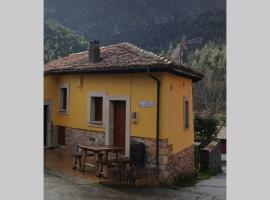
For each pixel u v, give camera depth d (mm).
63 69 14727
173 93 12711
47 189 9289
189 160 14688
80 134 14641
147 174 11266
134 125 12422
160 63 11398
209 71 30750
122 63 12500
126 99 12719
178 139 13141
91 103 14188
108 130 13328
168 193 10672
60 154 14352
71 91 15148
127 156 12547
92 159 13109
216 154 19203
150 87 12039
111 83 13273
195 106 28562
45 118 16141
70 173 11094
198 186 12695
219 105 28297
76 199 8664
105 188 9992
